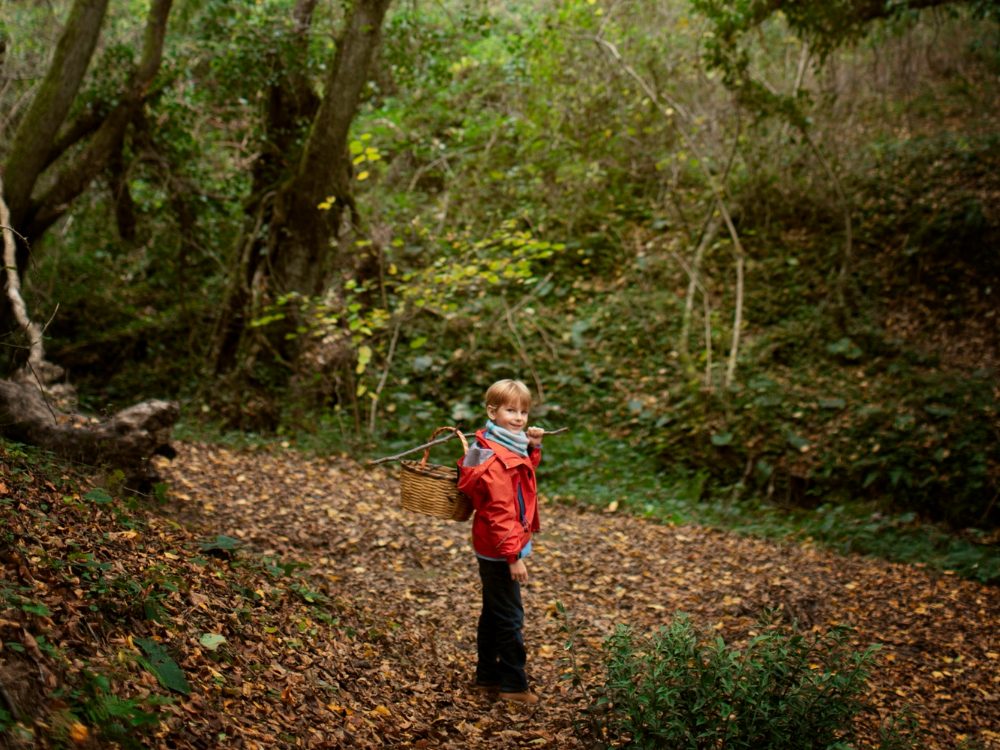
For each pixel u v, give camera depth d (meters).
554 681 4.50
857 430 9.98
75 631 2.86
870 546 8.04
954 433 9.69
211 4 10.89
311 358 10.70
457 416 10.71
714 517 8.75
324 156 10.40
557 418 10.97
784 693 3.32
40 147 10.05
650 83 13.16
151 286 13.63
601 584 6.32
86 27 9.94
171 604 3.51
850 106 14.30
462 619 5.26
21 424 5.46
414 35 11.55
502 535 3.97
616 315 12.44
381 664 4.09
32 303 11.21
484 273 10.12
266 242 10.98
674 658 3.42
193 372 11.73
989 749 4.36
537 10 13.68
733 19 10.76
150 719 2.51
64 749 2.27
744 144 13.29
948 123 15.75
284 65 10.94
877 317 11.91
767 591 6.31
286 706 3.24
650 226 13.91
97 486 5.03
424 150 14.12
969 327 11.72
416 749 3.36
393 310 11.56
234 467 7.95
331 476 8.33
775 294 12.50
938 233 12.65
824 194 13.42
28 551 3.21
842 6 11.01
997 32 16.48
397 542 6.52
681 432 10.26
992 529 8.80
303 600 4.49
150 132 11.71
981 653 5.66
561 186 14.21
